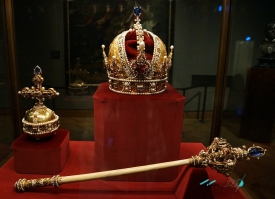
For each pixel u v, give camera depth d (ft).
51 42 6.35
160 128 4.30
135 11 4.69
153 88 4.42
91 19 6.27
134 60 4.19
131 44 4.42
